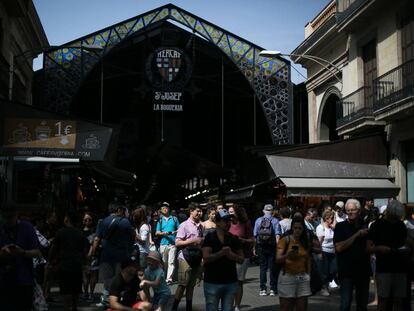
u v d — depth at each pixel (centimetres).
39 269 1091
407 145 1902
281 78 2936
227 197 2462
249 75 2958
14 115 1259
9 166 1263
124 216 995
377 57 2075
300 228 739
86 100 3838
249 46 2973
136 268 693
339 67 2433
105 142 1276
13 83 2414
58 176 1747
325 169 1912
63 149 1260
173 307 962
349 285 764
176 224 1398
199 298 1166
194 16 2980
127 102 3903
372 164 1966
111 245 974
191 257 949
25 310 659
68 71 2880
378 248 745
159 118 4016
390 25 1970
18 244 658
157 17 2973
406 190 1898
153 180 3925
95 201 2331
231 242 702
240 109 3866
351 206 771
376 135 1980
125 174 1858
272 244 1202
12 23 2356
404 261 750
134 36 3020
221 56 3177
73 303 941
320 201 2009
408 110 1733
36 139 1259
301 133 3108
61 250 941
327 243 1220
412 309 959
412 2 1827
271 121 2923
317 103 2759
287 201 1998
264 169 2061
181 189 4806
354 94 2183
